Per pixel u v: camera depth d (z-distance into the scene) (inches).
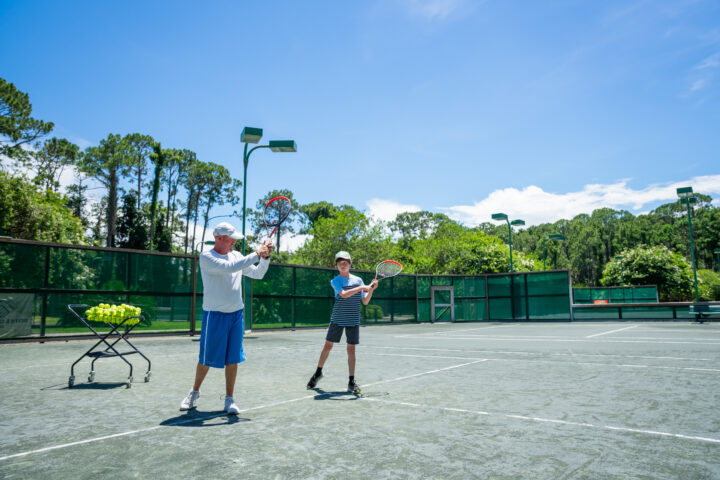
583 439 135.9
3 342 474.0
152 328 578.2
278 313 756.6
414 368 287.1
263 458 120.7
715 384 221.3
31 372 276.1
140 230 1873.8
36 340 494.3
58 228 1195.9
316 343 498.6
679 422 153.6
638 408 173.8
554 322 974.4
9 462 118.0
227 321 170.4
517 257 1665.8
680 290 2117.4
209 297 169.5
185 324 606.2
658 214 4210.1
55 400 193.5
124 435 141.7
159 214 2261.3
